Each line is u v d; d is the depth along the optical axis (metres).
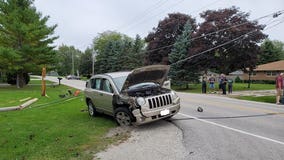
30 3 25.81
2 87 27.19
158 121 7.36
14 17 23.23
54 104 12.09
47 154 4.62
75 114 9.02
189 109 9.74
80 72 77.88
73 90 22.84
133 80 6.98
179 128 6.49
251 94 18.73
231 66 27.62
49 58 25.38
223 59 26.03
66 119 8.00
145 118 6.23
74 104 12.04
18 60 22.69
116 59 47.19
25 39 24.03
